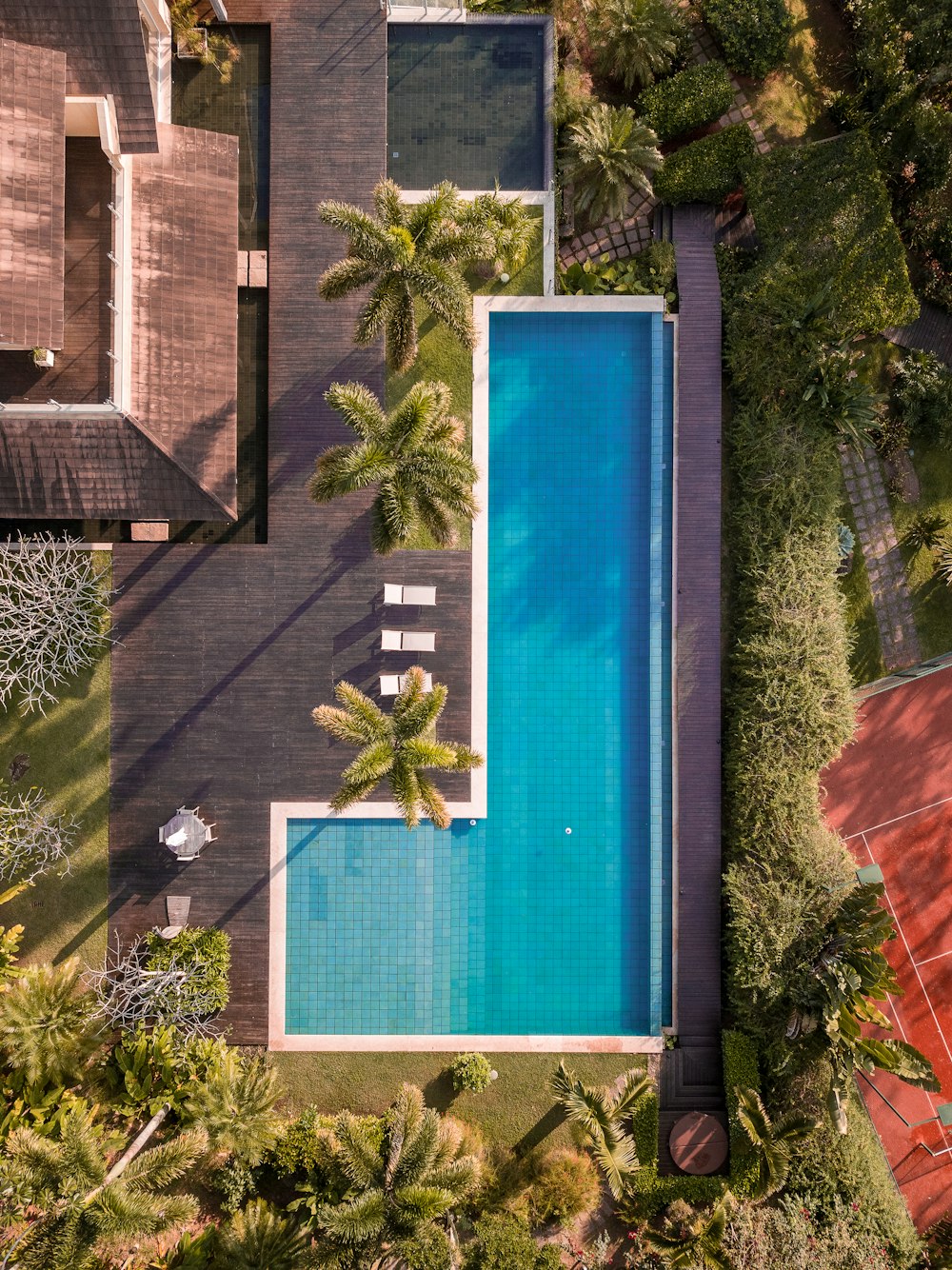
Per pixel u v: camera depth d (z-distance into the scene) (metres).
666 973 21.30
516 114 20.94
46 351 17.81
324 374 20.83
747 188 20.34
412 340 16.70
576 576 21.44
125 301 17.98
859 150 20.30
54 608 19.98
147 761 20.75
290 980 20.84
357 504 20.84
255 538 21.02
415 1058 20.75
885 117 20.66
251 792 20.73
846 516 22.19
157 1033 19.23
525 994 21.33
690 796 21.08
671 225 21.31
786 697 20.05
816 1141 19.95
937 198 21.50
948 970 22.22
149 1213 15.90
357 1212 15.72
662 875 21.22
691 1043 20.94
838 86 21.92
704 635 21.14
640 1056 20.94
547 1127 20.67
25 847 20.30
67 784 20.75
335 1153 17.36
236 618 20.81
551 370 21.38
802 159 20.36
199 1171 19.98
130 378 18.09
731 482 21.53
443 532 16.97
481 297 20.75
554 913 21.39
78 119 17.78
